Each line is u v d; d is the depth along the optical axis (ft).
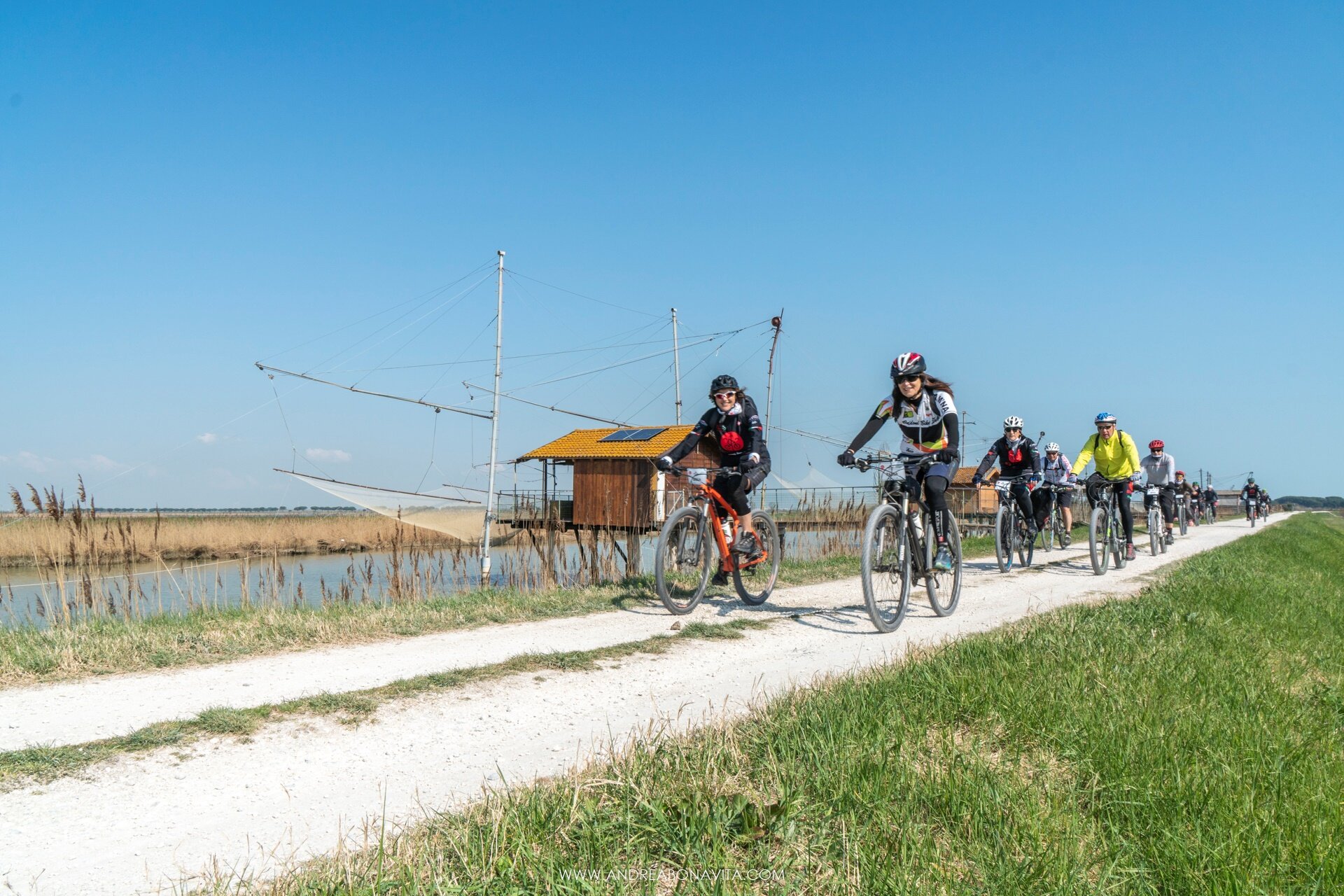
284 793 10.52
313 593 45.50
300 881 7.77
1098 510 37.35
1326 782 11.59
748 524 25.79
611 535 40.60
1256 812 10.19
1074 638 19.04
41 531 29.14
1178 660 17.78
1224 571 36.68
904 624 23.43
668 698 15.06
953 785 9.98
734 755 10.98
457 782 10.96
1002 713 13.14
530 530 39.04
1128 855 8.98
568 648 19.31
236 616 25.70
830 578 34.96
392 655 18.65
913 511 22.99
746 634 21.30
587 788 9.93
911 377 22.76
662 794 9.55
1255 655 19.90
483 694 15.17
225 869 8.41
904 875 8.03
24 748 11.80
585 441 95.71
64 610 25.36
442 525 76.74
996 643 18.16
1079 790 10.66
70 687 15.52
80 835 9.17
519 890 7.55
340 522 116.78
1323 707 16.33
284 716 13.53
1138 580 34.86
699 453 84.12
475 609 25.25
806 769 10.32
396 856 8.34
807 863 8.42
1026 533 39.09
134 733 12.41
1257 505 123.65
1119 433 37.96
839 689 14.11
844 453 23.26
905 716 12.66
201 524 106.93
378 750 12.18
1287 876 8.84
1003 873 8.22
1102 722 12.69
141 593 31.07
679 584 25.17
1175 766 11.26
